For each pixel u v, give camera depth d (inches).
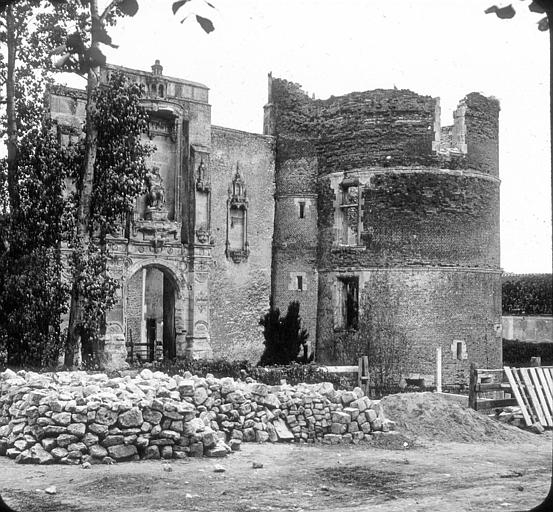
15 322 1009.5
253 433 706.2
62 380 687.1
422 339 1304.1
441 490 520.4
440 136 1344.7
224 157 1449.3
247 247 1466.5
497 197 1416.1
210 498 489.1
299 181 1475.1
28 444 596.4
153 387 657.0
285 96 1508.4
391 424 762.8
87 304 1016.2
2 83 1106.7
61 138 1214.9
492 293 1380.4
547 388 860.6
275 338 1396.4
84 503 466.9
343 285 1398.9
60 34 1059.3
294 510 457.4
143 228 1299.2
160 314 1758.1
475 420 783.1
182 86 1375.5
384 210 1333.7
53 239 1056.2
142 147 1079.0
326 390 745.6
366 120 1365.7
